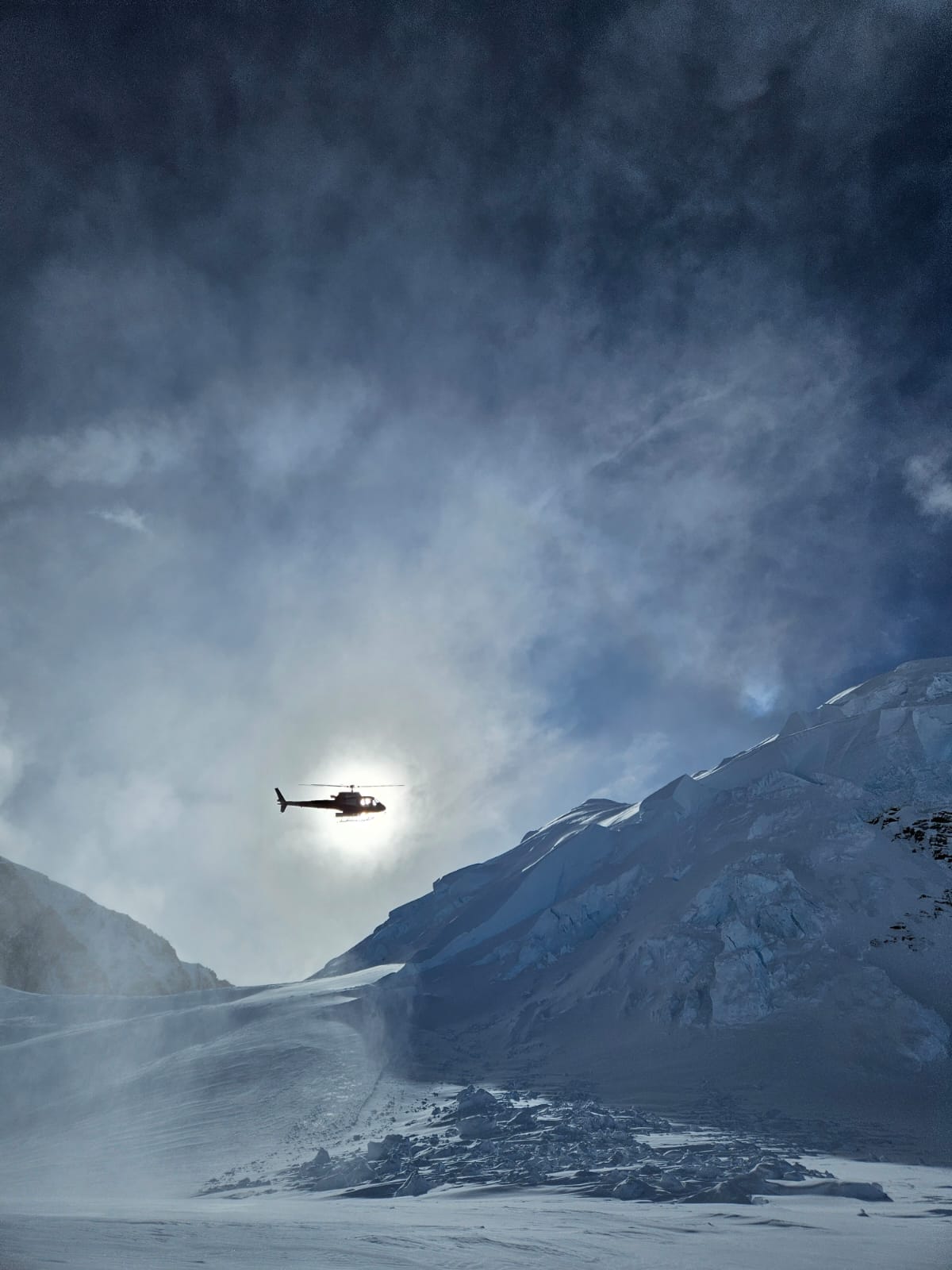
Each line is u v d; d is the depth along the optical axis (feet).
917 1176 122.31
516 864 414.62
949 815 274.16
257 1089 218.38
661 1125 162.40
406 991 304.50
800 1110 177.58
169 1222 76.18
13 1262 49.49
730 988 231.30
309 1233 70.64
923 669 354.95
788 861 270.05
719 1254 64.39
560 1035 248.11
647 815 354.74
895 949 231.30
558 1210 90.02
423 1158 136.15
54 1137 203.62
